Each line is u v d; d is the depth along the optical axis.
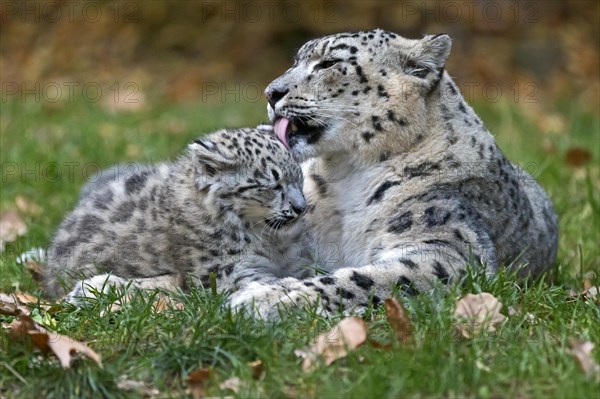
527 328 9.28
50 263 12.10
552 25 29.44
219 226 11.19
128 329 9.20
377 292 9.68
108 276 10.35
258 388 8.16
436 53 10.96
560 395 7.89
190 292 10.59
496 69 27.69
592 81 28.05
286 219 11.23
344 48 10.91
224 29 28.73
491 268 10.41
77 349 8.64
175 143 19.61
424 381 8.11
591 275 12.12
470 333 8.85
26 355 8.68
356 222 10.99
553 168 17.48
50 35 29.05
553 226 12.54
